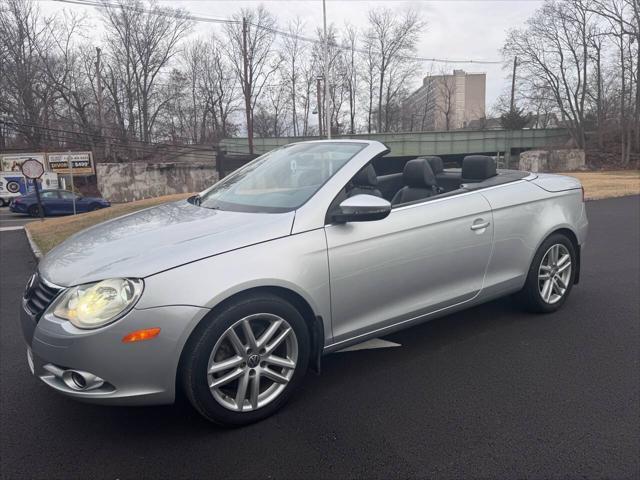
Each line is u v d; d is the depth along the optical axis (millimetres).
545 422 2775
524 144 49469
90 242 3014
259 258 2709
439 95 78438
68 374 2496
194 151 48219
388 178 4641
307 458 2492
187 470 2420
